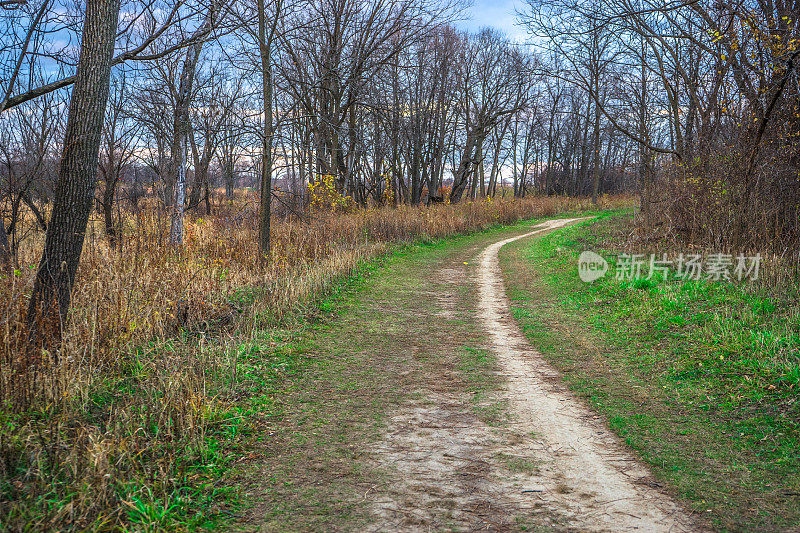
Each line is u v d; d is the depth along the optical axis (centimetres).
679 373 632
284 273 1060
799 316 696
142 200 1558
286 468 423
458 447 466
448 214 2473
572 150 5353
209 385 572
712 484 397
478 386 623
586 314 948
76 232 558
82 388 500
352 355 735
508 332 866
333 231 1642
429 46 3070
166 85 1196
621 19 1032
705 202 1278
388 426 509
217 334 754
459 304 1074
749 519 350
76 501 349
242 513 359
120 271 797
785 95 1082
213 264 1019
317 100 2264
